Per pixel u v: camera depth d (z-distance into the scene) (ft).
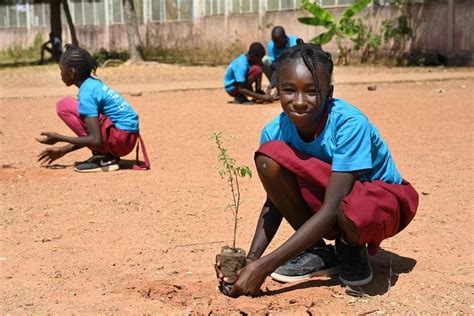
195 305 11.51
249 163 23.81
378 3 66.59
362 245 12.21
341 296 11.83
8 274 13.37
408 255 14.10
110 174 22.62
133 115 22.99
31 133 31.91
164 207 18.28
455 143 26.76
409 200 11.84
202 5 81.92
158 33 86.94
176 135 30.32
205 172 22.59
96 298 12.01
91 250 14.82
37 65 79.82
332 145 11.34
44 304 11.78
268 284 12.53
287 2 73.67
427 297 11.78
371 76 55.52
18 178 22.11
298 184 11.70
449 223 16.26
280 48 41.98
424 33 63.93
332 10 70.03
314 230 11.03
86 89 22.53
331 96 11.71
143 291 12.20
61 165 24.35
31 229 16.48
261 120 34.22
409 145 26.58
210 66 71.31
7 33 107.24
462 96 41.93
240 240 15.30
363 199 11.08
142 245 15.10
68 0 97.96
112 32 93.04
